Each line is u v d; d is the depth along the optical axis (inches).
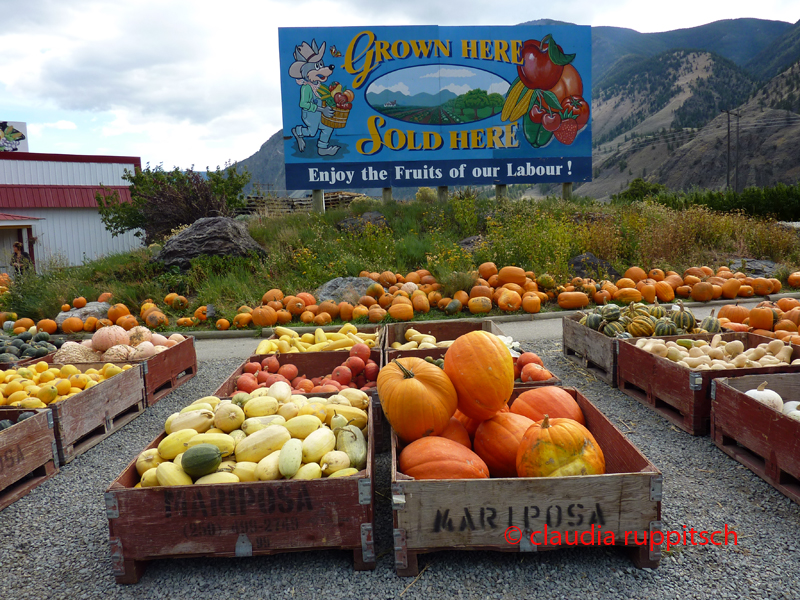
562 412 152.2
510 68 698.8
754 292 445.7
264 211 793.6
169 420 146.9
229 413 144.2
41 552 135.0
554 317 414.0
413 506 116.7
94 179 1068.5
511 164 709.3
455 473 124.1
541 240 492.4
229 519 119.5
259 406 153.2
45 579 123.8
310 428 141.1
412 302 418.6
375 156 688.4
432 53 686.5
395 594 113.4
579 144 716.0
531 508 116.6
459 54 690.2
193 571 123.9
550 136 710.5
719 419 176.9
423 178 698.2
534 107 705.6
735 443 177.5
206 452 125.2
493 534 117.0
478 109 698.8
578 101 711.7
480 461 129.7
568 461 122.3
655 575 116.6
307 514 120.0
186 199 700.7
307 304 428.5
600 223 553.3
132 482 130.6
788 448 145.2
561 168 716.7
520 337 350.9
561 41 703.7
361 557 121.1
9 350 291.7
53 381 210.5
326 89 674.8
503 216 613.6
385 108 685.9
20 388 203.5
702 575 116.3
